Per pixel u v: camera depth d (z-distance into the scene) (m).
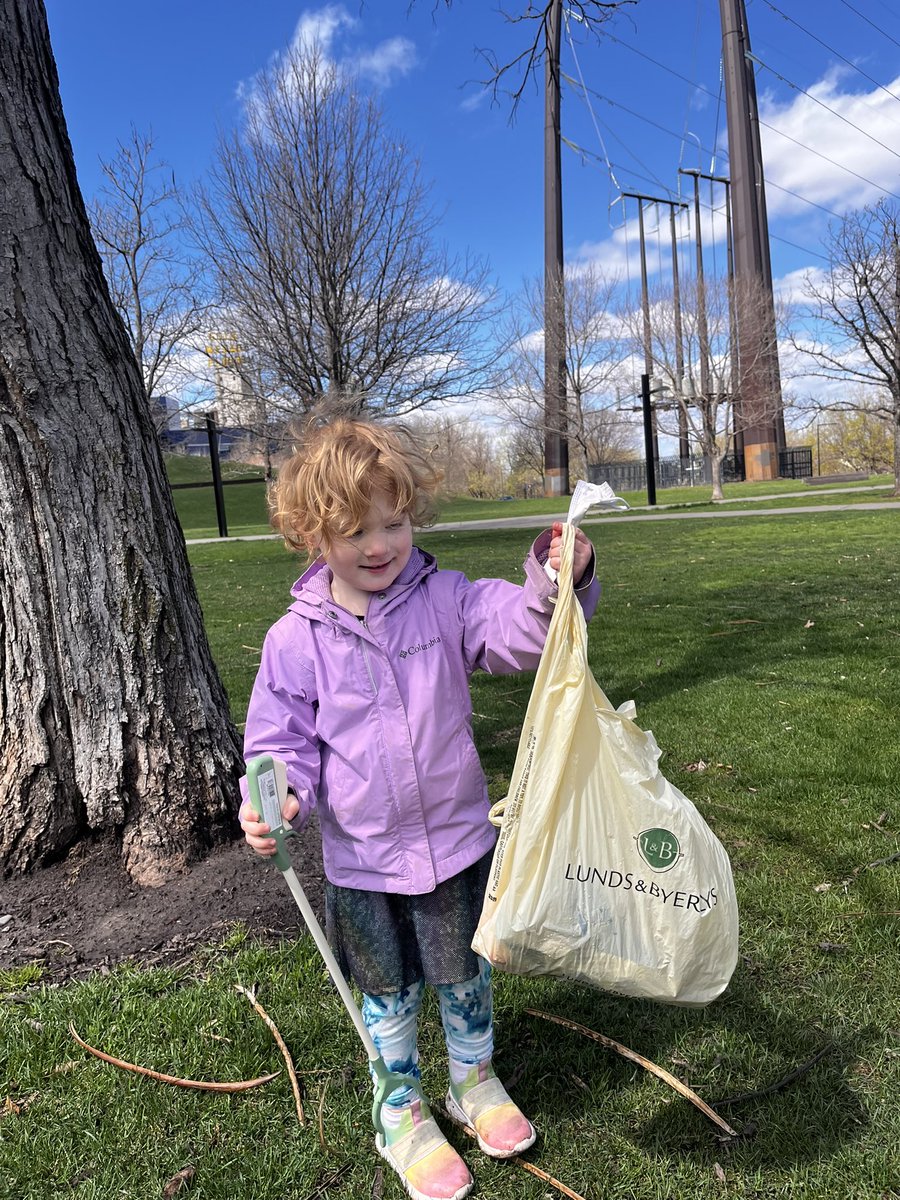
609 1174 1.77
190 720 3.09
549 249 39.09
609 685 5.38
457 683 1.79
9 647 2.90
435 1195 1.70
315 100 16.45
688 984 1.55
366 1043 1.65
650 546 13.61
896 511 17.11
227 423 24.41
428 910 1.75
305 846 3.24
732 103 34.88
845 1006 2.22
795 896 2.73
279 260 17.42
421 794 1.73
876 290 19.28
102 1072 2.13
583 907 1.55
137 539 3.01
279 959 2.54
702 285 29.17
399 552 1.70
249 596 10.68
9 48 2.79
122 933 2.70
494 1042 2.19
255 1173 1.81
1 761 2.95
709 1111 1.88
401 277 17.94
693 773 3.81
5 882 2.93
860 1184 1.71
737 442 44.75
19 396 2.81
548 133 38.00
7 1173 1.83
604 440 56.59
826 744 4.00
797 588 8.42
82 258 2.97
